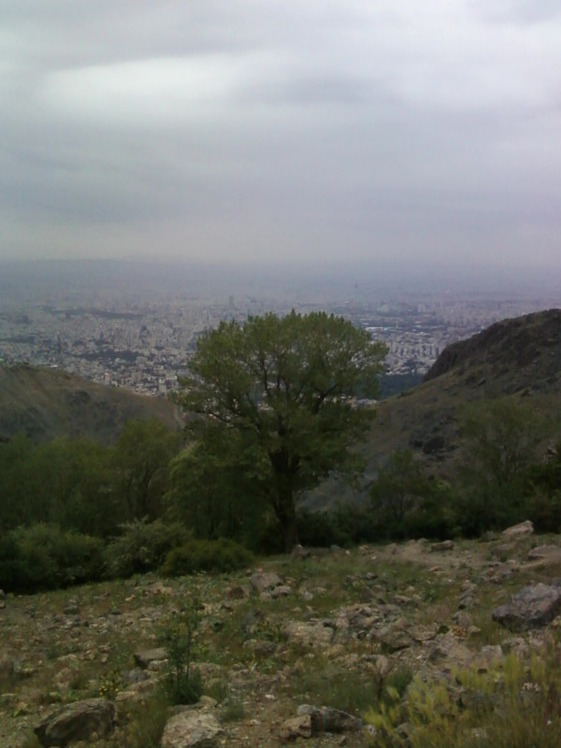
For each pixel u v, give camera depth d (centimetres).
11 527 3809
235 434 3388
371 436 6931
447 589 1812
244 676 1091
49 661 1505
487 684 639
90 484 4000
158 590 2216
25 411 6988
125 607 2094
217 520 3766
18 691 1231
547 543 2311
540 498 3412
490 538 2722
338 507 4038
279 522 3506
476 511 3475
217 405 3431
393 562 2367
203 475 3606
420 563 2300
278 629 1409
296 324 3447
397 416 7144
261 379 3462
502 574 1817
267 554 3400
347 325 3497
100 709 902
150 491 4353
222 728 808
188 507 3697
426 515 3534
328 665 1066
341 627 1377
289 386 3484
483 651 988
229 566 2605
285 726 777
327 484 6009
